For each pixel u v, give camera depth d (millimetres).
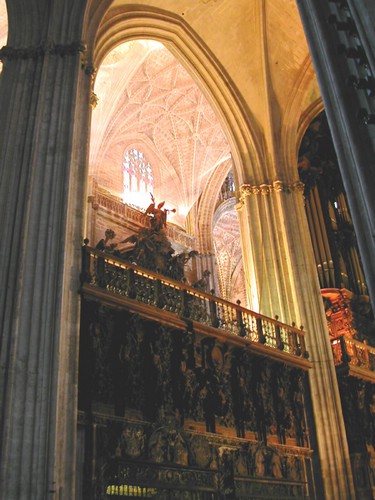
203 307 14078
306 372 16281
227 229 40875
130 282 12453
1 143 11688
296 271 17531
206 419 13039
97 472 10172
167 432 11711
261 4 18703
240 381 14023
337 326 19047
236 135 19812
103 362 11227
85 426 10453
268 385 14953
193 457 12102
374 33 6957
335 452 15164
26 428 9055
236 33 19297
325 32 8703
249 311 15320
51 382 9492
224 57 19578
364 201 7410
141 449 11109
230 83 19734
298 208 18750
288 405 15242
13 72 12711
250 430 14031
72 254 11227
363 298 19844
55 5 13633
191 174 31734
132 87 27234
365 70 8023
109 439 10672
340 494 14648
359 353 18156
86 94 13219
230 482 12602
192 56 19297
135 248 24422
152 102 28562
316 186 22156
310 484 14805
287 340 16109
